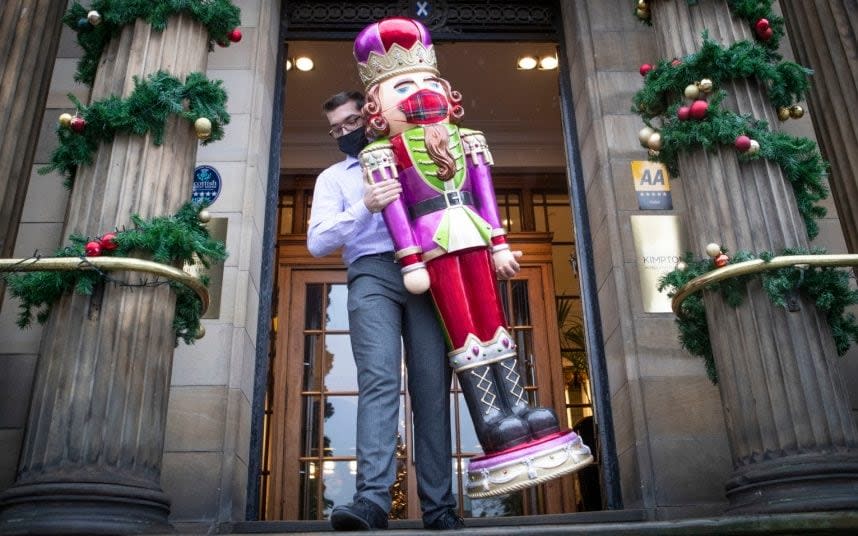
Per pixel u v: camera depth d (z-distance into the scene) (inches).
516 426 90.6
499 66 273.9
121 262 98.6
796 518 73.9
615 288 161.9
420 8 206.2
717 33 127.4
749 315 106.5
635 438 149.4
